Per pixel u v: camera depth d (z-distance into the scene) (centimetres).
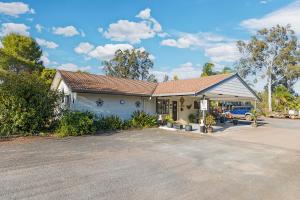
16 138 1359
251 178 752
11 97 1437
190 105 2559
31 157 941
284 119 3459
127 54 5584
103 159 932
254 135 1738
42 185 640
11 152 1025
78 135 1536
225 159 991
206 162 934
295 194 628
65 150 1083
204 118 1897
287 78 5112
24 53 4225
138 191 618
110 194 593
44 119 1575
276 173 812
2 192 589
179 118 2472
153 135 1617
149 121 2064
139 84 2498
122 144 1262
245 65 5272
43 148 1120
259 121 3023
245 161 966
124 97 2094
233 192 632
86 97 1870
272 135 1748
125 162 896
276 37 4984
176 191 627
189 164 895
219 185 681
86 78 2139
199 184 685
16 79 1496
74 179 693
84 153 1028
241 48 5244
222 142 1412
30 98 1510
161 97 2348
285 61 4959
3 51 3019
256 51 5034
